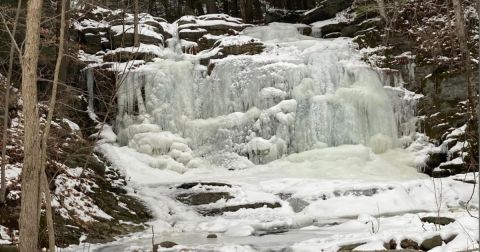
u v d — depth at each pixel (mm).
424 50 17234
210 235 9539
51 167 10281
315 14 23328
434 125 15773
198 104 16719
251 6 25578
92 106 16828
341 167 14258
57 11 13297
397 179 13586
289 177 13836
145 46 17562
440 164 14594
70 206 10008
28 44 5652
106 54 17203
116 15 17062
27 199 5555
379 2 16359
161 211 11586
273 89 15961
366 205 11297
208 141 16000
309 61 16766
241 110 16281
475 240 6656
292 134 15586
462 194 12000
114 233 9984
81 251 8570
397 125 16297
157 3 27875
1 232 8133
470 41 16438
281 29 20156
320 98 15586
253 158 15453
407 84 17266
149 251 8383
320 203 11453
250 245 8469
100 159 13930
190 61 17562
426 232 7531
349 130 15453
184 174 14992
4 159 8422
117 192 12172
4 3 12445
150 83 16359
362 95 15719
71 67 16375
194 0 27875
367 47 18312
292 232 9727
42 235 8609
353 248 7461
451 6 17156
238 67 16562
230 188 12461
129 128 15859
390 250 7023
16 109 11445
